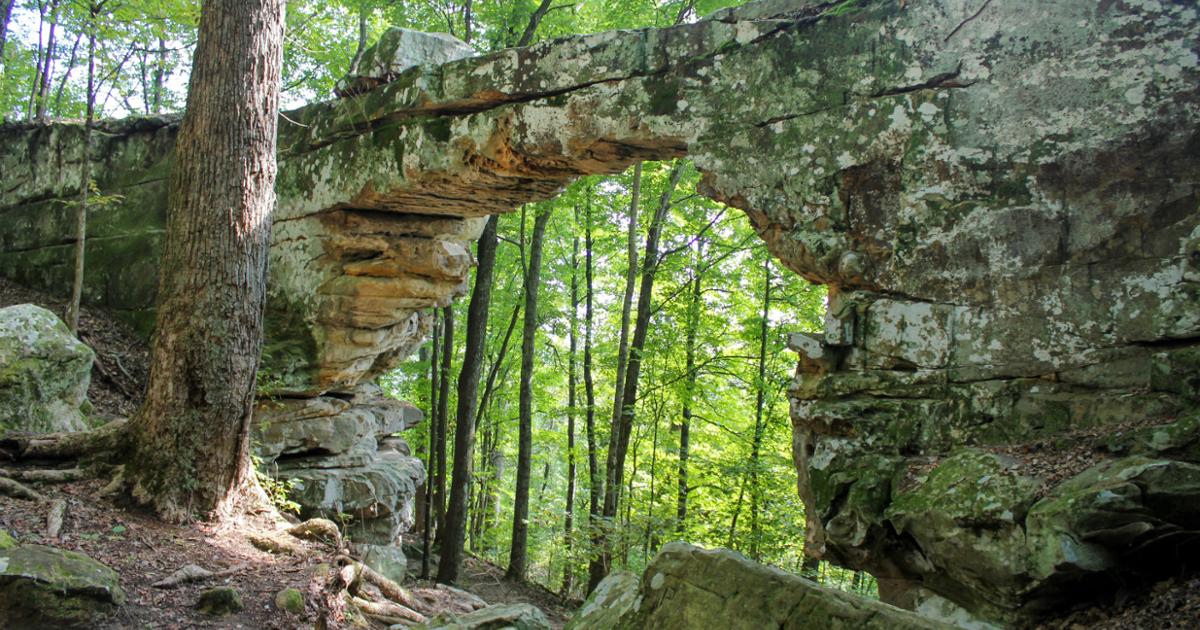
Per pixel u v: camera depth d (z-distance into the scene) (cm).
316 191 944
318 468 980
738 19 643
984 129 544
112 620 502
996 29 543
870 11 586
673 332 1448
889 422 548
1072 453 477
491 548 1925
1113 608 423
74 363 779
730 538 1316
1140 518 412
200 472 679
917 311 558
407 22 1278
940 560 479
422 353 1864
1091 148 512
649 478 1761
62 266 1101
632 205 1188
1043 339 519
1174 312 482
